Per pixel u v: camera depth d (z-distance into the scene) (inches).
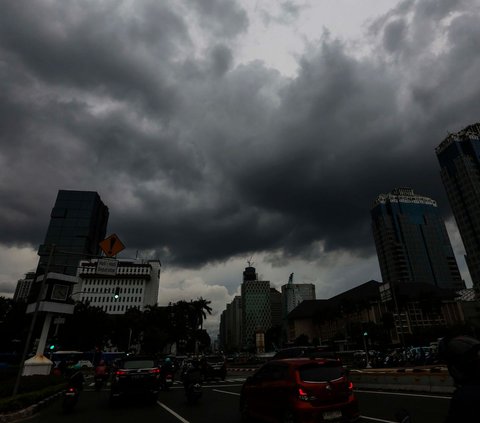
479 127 6102.4
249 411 348.5
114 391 497.4
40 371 1083.3
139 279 5920.3
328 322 5201.8
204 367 920.3
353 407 278.4
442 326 3627.0
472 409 59.9
